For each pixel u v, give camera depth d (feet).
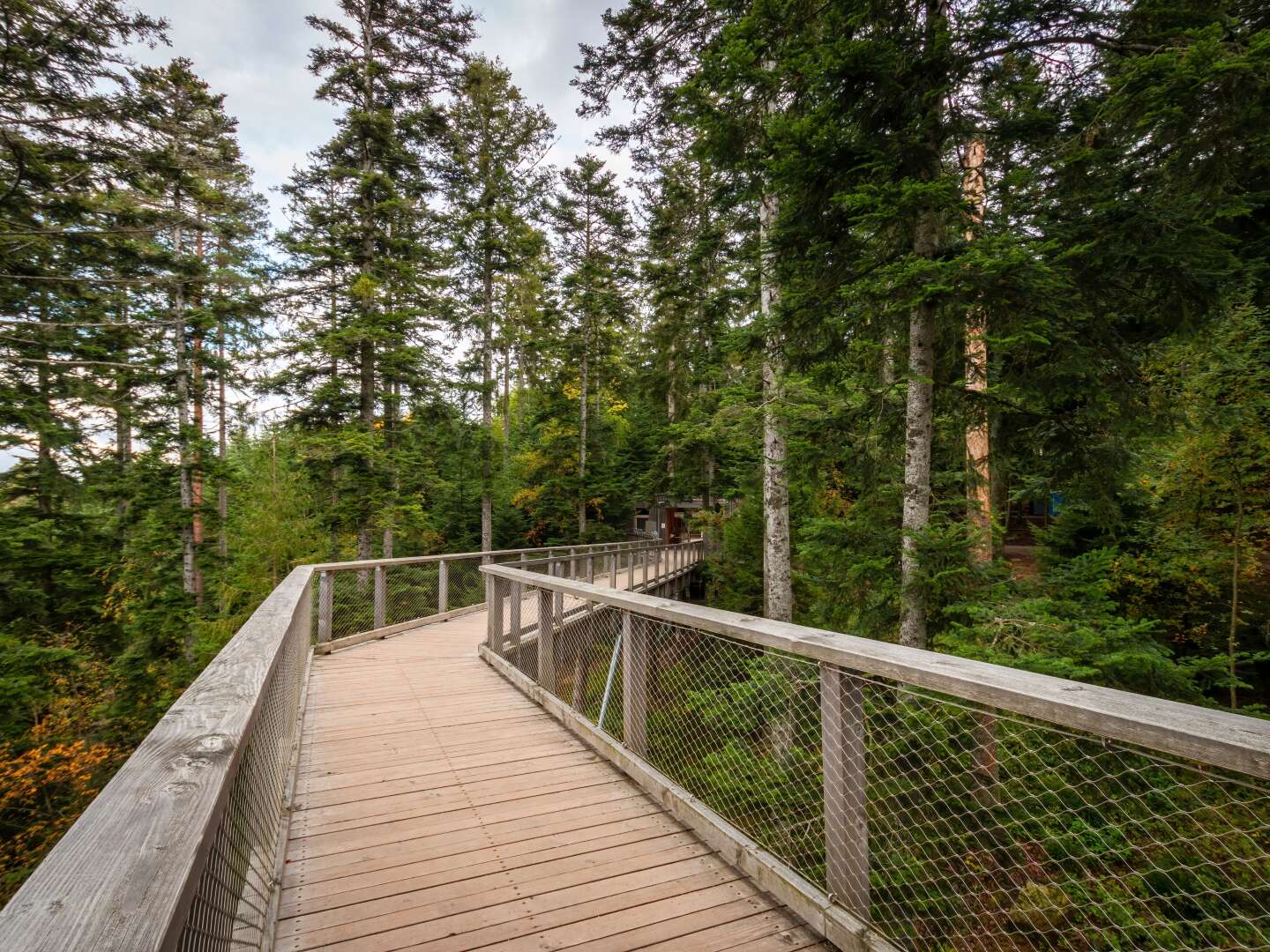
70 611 33.99
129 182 30.07
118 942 2.18
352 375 47.32
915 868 9.05
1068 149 13.97
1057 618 14.07
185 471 40.70
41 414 28.32
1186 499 24.39
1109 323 15.49
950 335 17.60
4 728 27.04
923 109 14.93
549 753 13.11
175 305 42.88
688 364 54.13
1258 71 10.76
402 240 47.91
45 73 25.93
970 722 10.79
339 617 24.04
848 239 16.22
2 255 26.43
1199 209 14.17
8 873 27.20
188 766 3.78
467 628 28.43
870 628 18.29
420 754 13.04
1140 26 13.67
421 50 50.21
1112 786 10.67
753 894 8.12
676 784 10.62
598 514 79.05
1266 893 9.11
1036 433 17.40
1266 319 21.08
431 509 70.69
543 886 8.23
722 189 17.67
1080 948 9.21
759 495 46.83
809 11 15.24
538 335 78.74
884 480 19.24
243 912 5.42
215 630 38.99
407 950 6.93
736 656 10.89
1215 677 22.02
